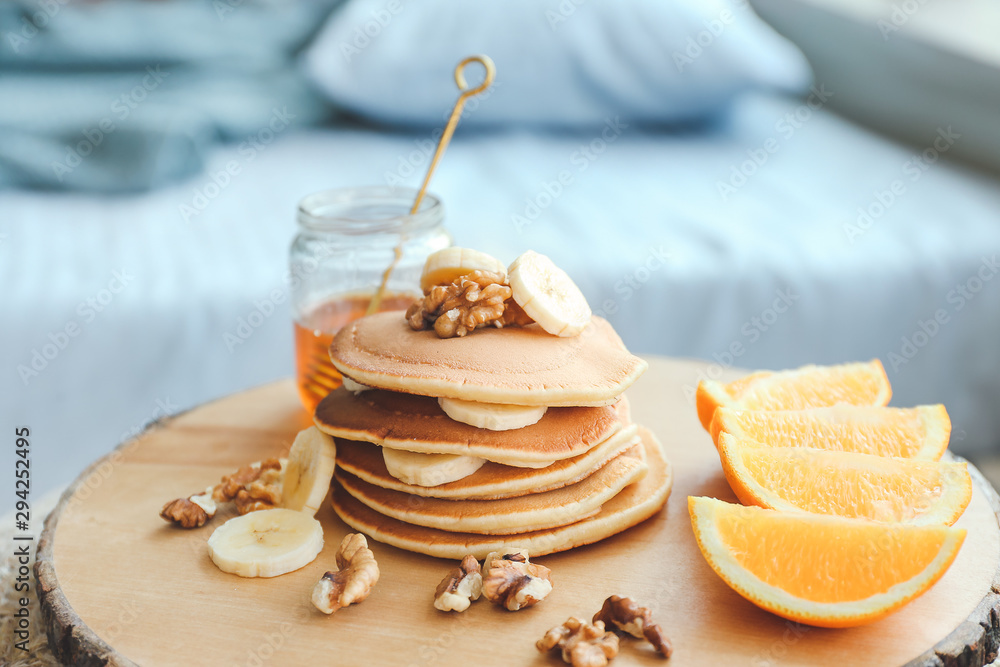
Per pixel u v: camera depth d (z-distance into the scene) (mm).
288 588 431
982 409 830
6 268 726
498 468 452
